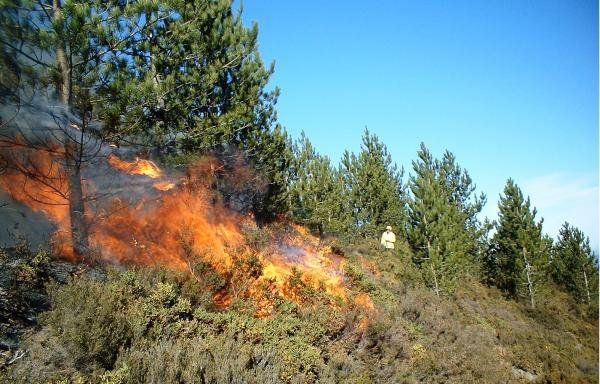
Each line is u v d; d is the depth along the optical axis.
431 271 16.38
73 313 4.60
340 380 6.43
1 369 3.74
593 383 13.41
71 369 3.98
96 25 7.64
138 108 8.35
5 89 7.44
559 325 20.00
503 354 13.59
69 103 7.91
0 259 5.89
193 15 9.93
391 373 7.64
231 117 11.29
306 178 19.30
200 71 10.51
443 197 18.44
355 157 26.44
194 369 4.11
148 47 8.95
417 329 10.93
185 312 5.91
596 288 25.75
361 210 25.05
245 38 11.95
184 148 10.75
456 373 9.50
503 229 23.95
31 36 7.44
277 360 5.63
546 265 22.52
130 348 4.36
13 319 4.75
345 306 9.14
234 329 5.96
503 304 20.77
